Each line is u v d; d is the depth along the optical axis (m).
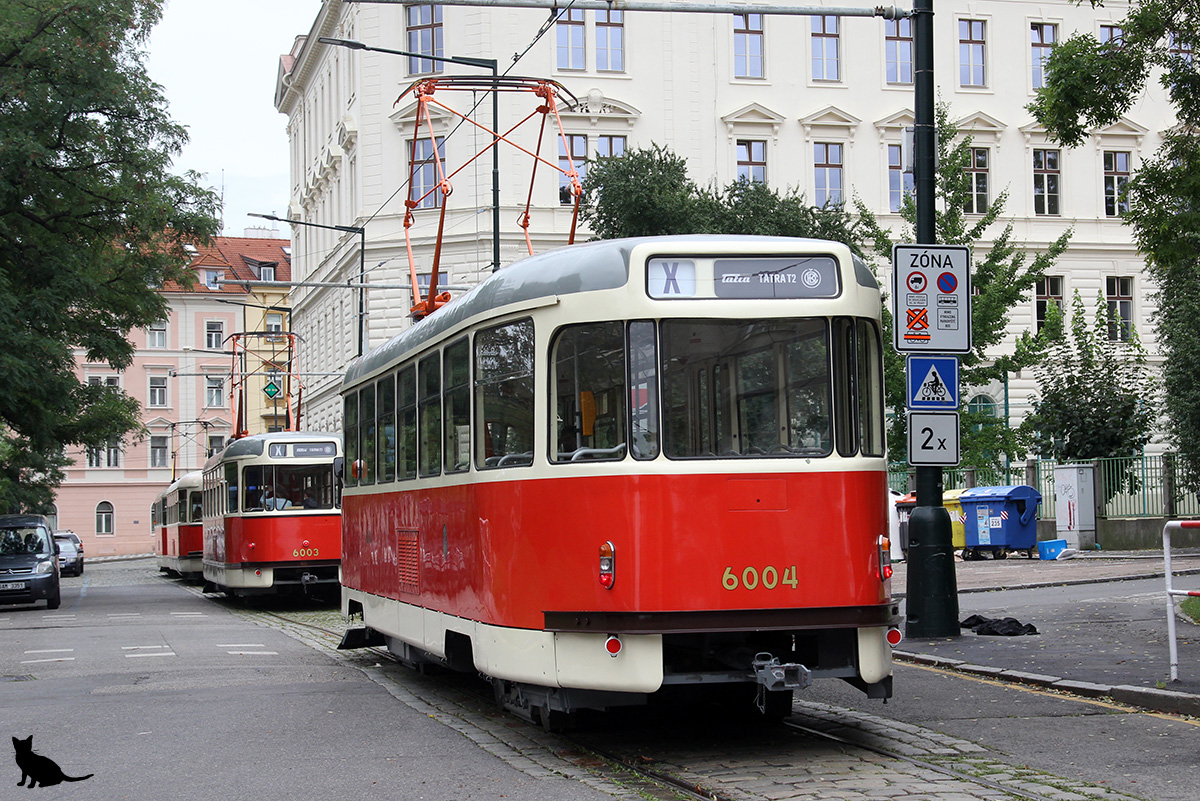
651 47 47.44
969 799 7.00
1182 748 8.23
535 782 7.86
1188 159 14.45
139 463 83.12
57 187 30.39
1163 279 32.16
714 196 37.06
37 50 28.62
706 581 8.33
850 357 8.74
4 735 9.99
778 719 9.79
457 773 8.19
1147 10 14.51
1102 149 51.72
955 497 32.72
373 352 14.35
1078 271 51.31
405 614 12.26
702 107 47.84
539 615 8.85
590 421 8.71
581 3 13.48
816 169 49.16
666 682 8.31
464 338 10.28
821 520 8.51
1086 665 11.51
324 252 59.53
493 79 18.48
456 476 10.41
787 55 48.81
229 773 8.32
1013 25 50.91
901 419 32.91
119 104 30.00
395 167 47.66
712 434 8.49
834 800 7.04
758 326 8.63
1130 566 25.69
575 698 8.71
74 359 29.20
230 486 25.80
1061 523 32.03
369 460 14.22
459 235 45.66
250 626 20.89
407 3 13.23
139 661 15.42
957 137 50.03
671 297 8.58
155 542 55.88
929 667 12.33
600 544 8.50
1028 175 50.94
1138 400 35.66
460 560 10.27
